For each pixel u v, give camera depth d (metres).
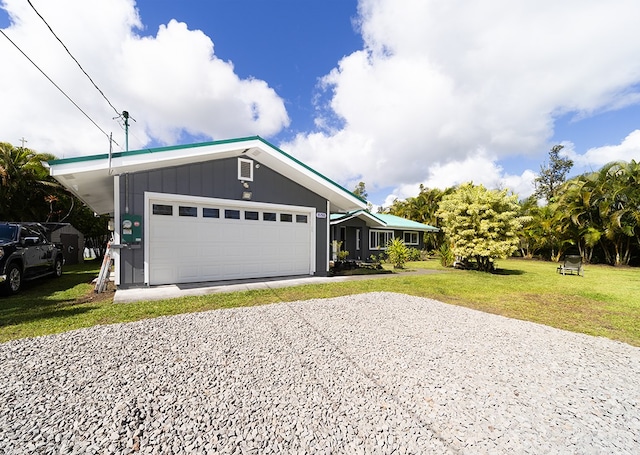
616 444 1.98
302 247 9.80
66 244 15.24
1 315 4.80
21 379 2.67
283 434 2.01
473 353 3.50
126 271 6.91
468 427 2.13
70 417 2.14
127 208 6.90
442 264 15.38
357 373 2.94
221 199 8.15
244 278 8.66
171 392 2.51
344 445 1.92
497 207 12.83
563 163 33.91
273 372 2.92
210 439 1.95
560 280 10.58
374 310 5.36
